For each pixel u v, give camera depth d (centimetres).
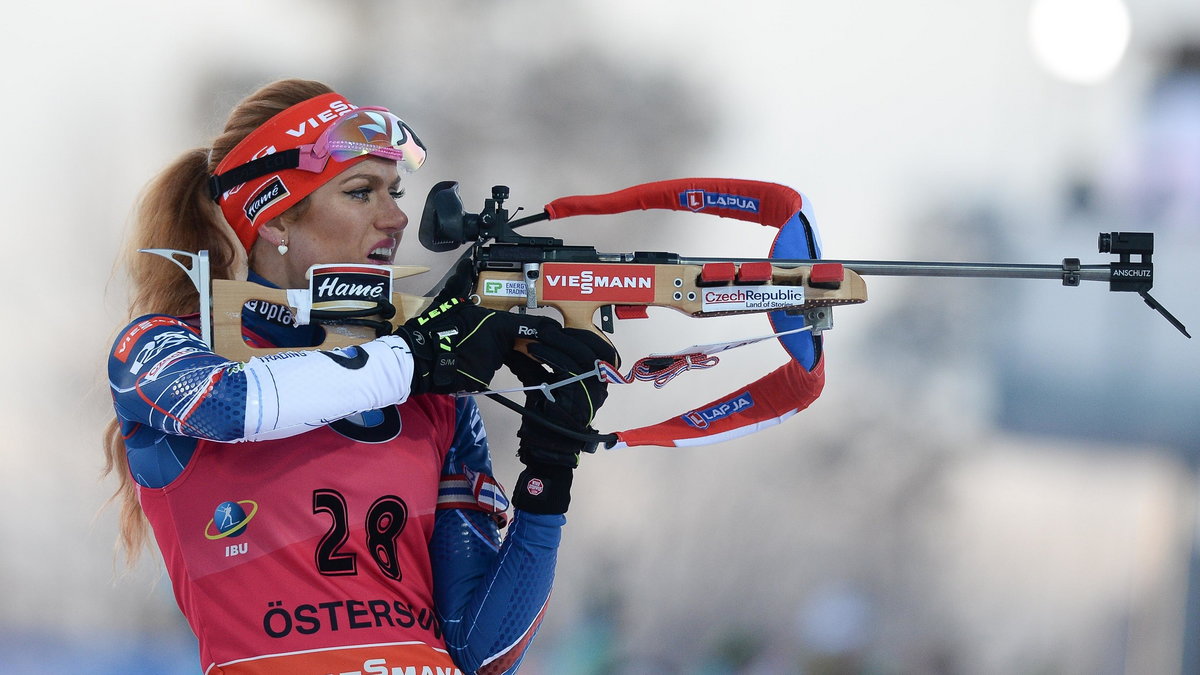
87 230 3428
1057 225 3744
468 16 3722
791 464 3072
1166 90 3822
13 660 2525
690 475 2959
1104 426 3238
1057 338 3325
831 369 3262
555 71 3731
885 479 3114
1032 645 2920
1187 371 3303
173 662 2519
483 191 3644
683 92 3856
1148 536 3131
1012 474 3200
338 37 3738
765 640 2852
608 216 3350
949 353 3312
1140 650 2980
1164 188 3719
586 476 2925
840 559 2986
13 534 2670
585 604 2803
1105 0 3809
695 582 2869
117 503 2581
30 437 2911
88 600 2583
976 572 3047
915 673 2891
